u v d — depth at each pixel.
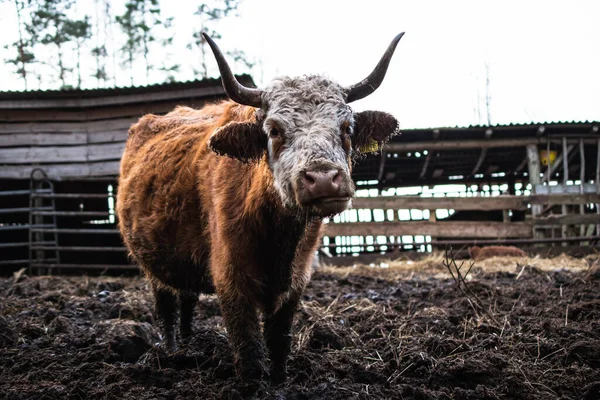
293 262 4.05
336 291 8.48
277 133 3.63
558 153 16.70
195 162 4.58
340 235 15.08
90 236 18.28
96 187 18.03
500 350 4.72
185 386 4.01
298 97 3.66
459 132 15.53
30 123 14.51
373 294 7.95
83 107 14.52
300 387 3.79
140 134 6.20
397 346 4.78
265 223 3.86
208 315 7.04
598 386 3.75
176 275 4.97
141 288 9.16
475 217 21.56
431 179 21.45
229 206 3.95
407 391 3.81
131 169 5.81
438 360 4.34
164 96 14.08
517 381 3.88
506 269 10.80
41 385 4.11
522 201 15.23
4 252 18.77
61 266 12.65
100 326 5.77
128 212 5.45
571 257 12.73
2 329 5.34
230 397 3.69
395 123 4.12
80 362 4.68
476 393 3.79
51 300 7.55
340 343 5.06
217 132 3.72
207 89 13.95
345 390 3.78
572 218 14.73
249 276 3.92
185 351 4.89
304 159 3.35
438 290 7.61
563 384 3.93
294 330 5.62
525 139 16.02
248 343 3.86
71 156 14.47
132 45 30.34
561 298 6.80
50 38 29.72
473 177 21.38
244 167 3.98
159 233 4.87
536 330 5.19
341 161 3.42
